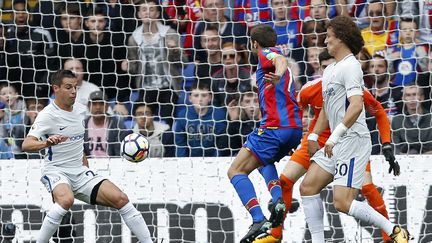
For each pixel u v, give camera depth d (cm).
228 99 3812
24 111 3744
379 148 3616
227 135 3706
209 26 4000
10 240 3247
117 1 4025
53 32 3966
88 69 3928
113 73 3888
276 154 2716
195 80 3922
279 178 2889
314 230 2664
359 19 3969
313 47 3884
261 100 2734
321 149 2655
